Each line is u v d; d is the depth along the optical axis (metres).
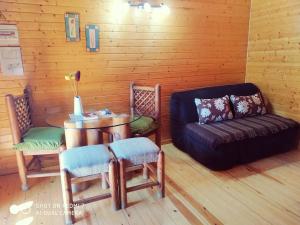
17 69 2.56
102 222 1.93
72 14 2.65
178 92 3.27
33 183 2.54
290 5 3.12
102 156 1.97
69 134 2.22
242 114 3.27
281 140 3.04
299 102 3.19
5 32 2.44
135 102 3.12
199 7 3.30
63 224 1.92
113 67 3.00
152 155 2.11
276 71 3.44
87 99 2.95
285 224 1.88
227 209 2.06
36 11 2.51
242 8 3.61
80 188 2.36
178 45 3.31
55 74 2.73
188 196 2.25
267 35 3.49
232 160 2.73
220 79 3.74
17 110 2.35
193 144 2.93
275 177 2.58
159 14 3.08
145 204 2.15
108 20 2.84
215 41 3.55
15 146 2.28
